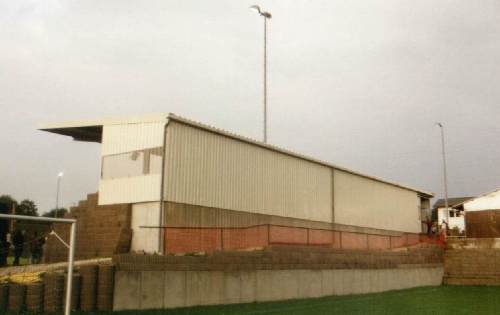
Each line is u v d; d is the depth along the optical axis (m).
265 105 36.91
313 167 31.06
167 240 18.86
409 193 43.03
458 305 20.56
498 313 18.38
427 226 45.50
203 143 22.53
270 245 21.00
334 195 32.66
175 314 14.52
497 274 31.22
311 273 21.58
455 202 76.00
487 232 38.72
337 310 17.61
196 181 21.77
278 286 19.83
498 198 46.47
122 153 21.53
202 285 16.78
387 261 27.06
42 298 13.11
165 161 20.30
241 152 25.05
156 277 15.38
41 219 8.15
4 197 55.78
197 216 21.56
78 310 13.55
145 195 20.39
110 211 21.09
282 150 28.00
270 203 26.67
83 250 21.38
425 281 30.53
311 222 29.95
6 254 19.11
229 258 17.95
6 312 12.63
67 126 23.02
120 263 14.59
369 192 36.91
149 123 21.03
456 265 32.53
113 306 14.17
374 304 19.86
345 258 23.86
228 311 15.86
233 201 23.89
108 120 22.14
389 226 38.84
